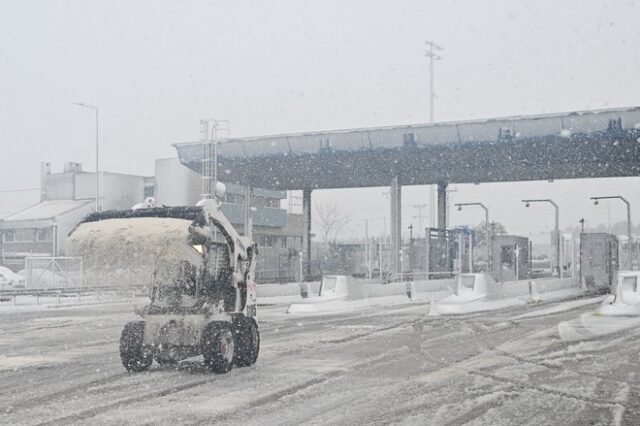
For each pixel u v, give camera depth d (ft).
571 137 108.99
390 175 145.69
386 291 107.55
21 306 114.83
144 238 42.50
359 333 66.18
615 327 68.74
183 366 45.57
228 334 42.98
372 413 31.17
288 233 249.14
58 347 57.72
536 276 193.06
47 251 213.87
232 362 43.50
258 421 29.71
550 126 109.40
